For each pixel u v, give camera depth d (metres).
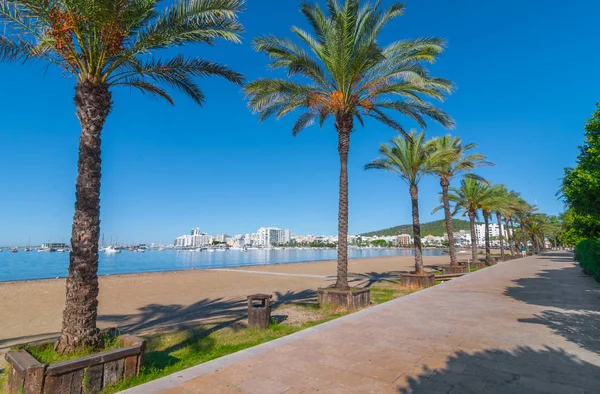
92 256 4.97
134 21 5.73
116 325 9.10
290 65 10.85
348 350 5.37
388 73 11.43
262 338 6.93
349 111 11.77
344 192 11.41
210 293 15.40
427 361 4.84
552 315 7.93
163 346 6.65
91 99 5.15
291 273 26.97
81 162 5.04
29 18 5.20
